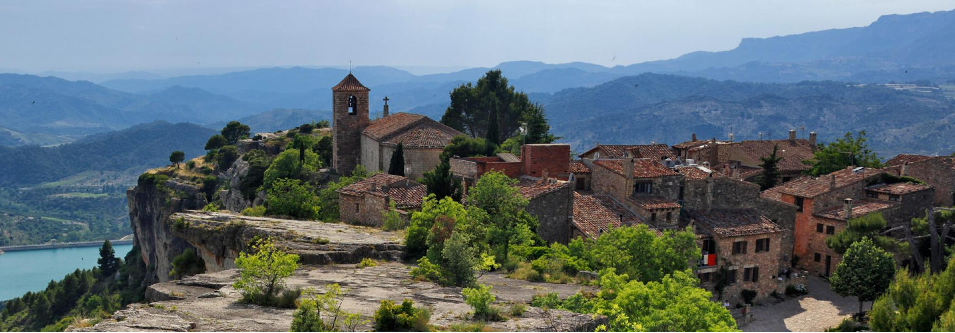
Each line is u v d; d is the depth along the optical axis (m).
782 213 78.50
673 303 37.31
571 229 63.34
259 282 35.72
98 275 196.62
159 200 180.12
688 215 71.31
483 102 140.50
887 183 83.44
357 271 46.41
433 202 55.00
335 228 62.41
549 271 49.56
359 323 30.67
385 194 65.69
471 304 32.84
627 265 52.34
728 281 67.94
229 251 64.06
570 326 31.78
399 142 97.56
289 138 187.50
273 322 30.77
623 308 36.22
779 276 73.19
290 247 53.41
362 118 123.06
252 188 130.25
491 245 54.41
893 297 49.09
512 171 73.19
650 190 69.94
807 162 108.38
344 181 90.12
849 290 64.25
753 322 63.47
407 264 50.66
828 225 76.81
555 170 73.44
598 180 72.62
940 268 69.06
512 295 40.41
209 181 172.50
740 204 74.88
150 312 32.31
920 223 75.62
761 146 115.69
